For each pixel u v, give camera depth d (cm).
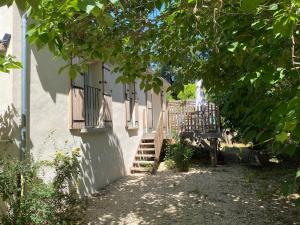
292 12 212
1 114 598
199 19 383
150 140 1390
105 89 1005
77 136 820
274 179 984
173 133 1462
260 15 315
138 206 723
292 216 619
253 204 714
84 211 680
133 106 1337
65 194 602
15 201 510
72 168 633
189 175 1113
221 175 1098
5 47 584
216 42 384
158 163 1330
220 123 1352
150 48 514
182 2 362
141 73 503
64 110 763
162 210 686
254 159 1255
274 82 290
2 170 527
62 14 283
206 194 820
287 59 292
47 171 665
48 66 703
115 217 641
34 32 296
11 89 589
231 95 476
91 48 430
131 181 1037
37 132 656
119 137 1138
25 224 504
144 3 421
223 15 358
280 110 209
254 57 329
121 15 428
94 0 184
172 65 529
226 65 435
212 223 591
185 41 489
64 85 769
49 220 520
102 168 963
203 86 515
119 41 457
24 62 605
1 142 564
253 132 304
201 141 1419
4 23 604
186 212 666
